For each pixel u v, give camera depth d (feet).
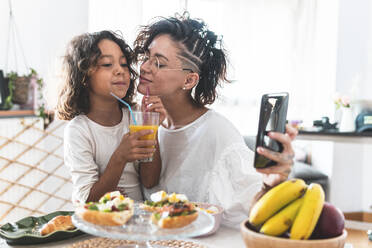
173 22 4.43
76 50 4.32
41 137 9.63
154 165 4.53
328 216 2.69
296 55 13.53
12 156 9.13
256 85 13.39
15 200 9.32
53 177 10.00
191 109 4.62
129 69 4.63
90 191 4.10
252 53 13.28
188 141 4.55
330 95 13.26
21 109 9.36
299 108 13.65
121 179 4.55
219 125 4.50
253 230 2.85
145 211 3.41
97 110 4.53
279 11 13.38
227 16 12.87
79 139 4.33
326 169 12.65
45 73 10.61
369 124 10.39
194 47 4.36
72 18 11.16
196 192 4.53
